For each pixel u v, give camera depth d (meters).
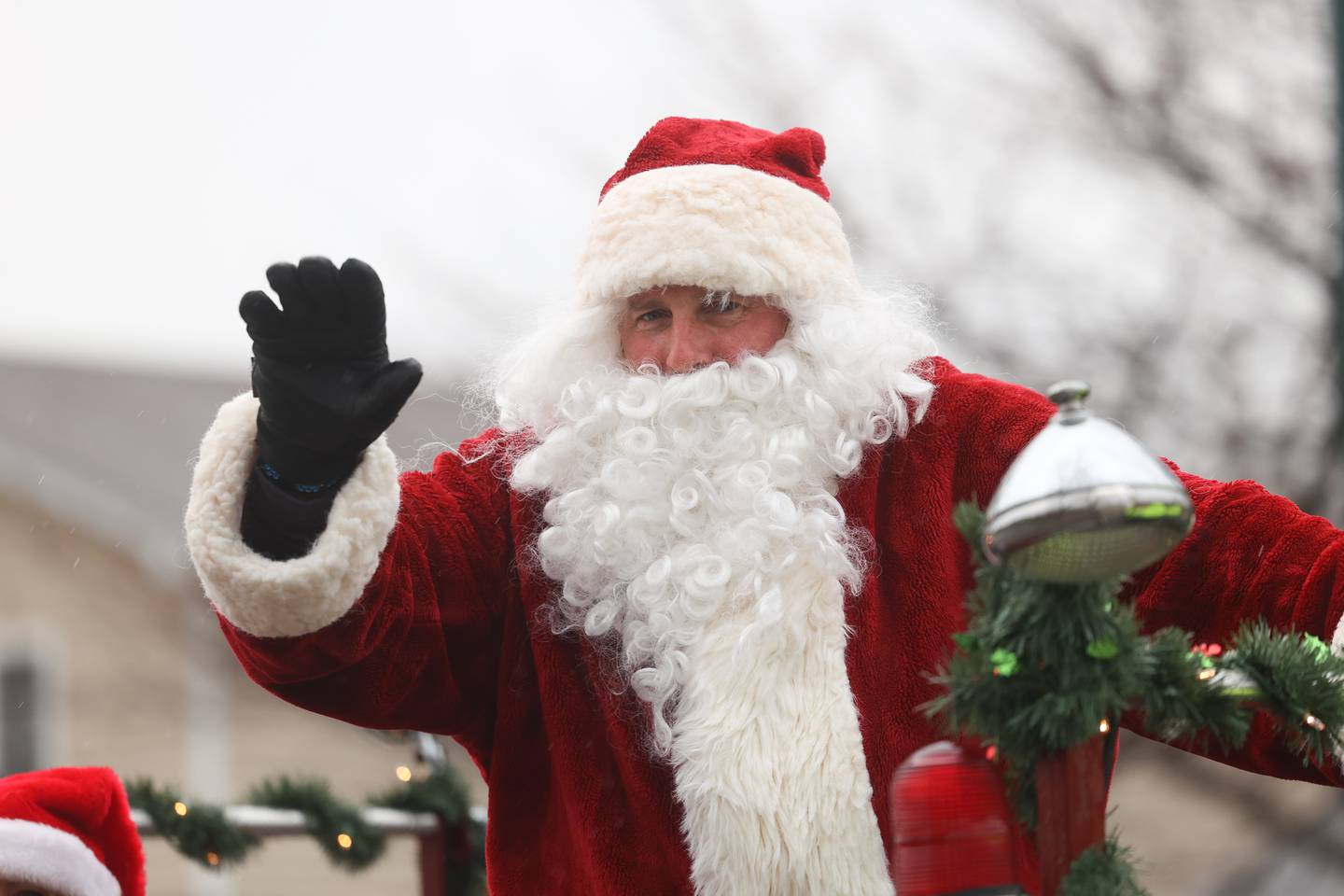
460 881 6.22
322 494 3.69
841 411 4.17
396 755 16.17
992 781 2.61
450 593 4.10
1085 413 2.46
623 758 3.91
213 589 3.66
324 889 15.07
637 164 4.37
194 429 19.33
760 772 3.72
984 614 2.70
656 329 4.27
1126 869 2.57
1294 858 11.91
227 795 16.19
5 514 16.89
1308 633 3.59
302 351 3.52
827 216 4.34
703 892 3.74
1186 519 2.39
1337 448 9.75
